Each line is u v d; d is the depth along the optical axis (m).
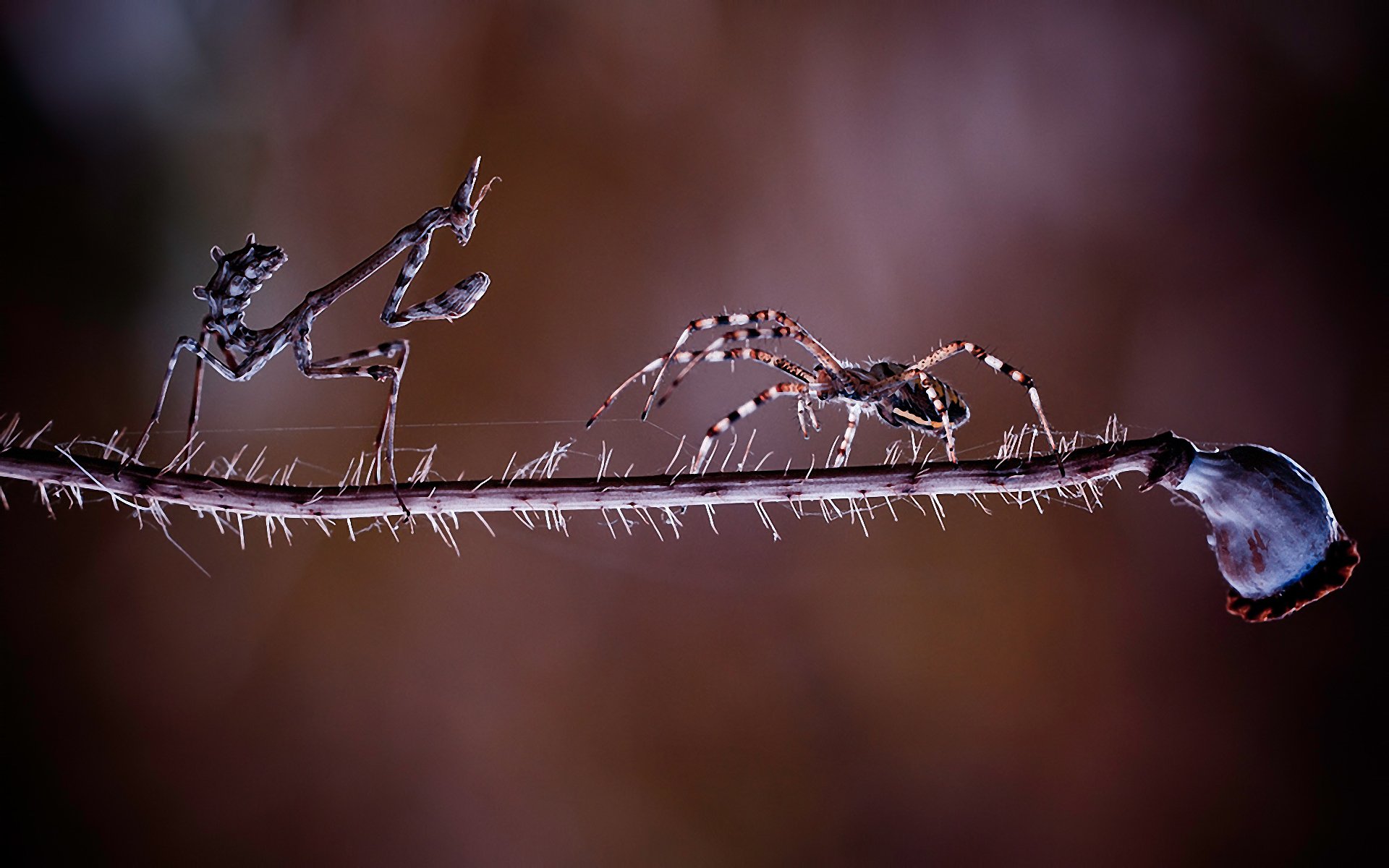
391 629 0.57
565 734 0.56
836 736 0.57
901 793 0.55
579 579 0.58
